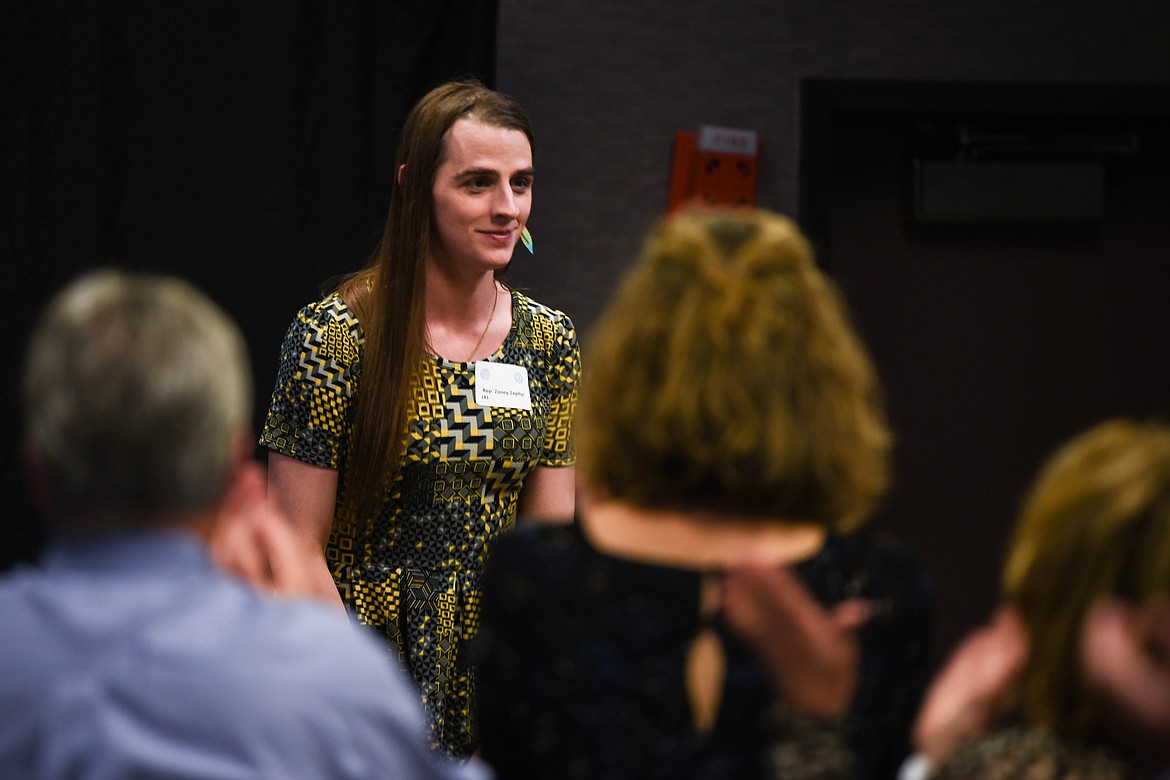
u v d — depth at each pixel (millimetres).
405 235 8305
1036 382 14414
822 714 4148
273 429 8336
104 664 3572
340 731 3658
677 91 12898
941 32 13320
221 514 3916
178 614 3666
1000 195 13945
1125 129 14141
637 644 4184
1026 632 3846
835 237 13969
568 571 4297
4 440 10617
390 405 8156
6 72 10586
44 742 3518
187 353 3730
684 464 4266
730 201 12945
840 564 4336
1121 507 3662
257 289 11031
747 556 4148
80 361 3662
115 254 10789
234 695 3568
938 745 4137
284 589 4535
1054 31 13484
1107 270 14453
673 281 4441
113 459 3623
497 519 8664
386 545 8406
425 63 11305
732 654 4168
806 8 13094
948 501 14352
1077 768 3740
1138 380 14547
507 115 8359
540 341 8859
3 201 10609
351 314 8305
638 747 4125
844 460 4332
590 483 4500
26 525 10680
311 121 11086
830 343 4418
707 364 4266
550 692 4211
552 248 12750
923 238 14125
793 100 13156
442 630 8422
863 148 13906
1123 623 3652
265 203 11008
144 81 10781
